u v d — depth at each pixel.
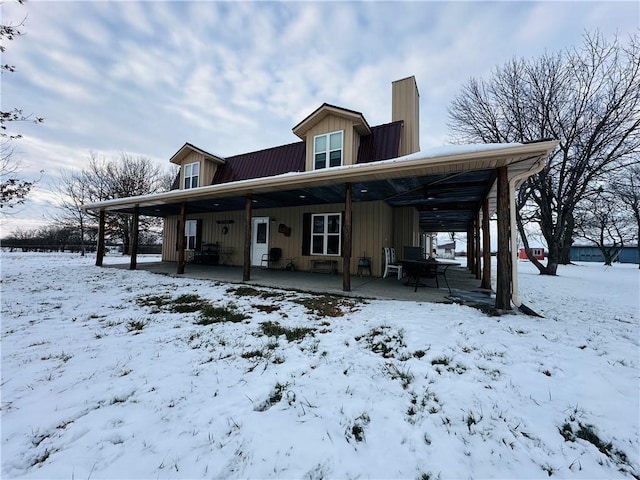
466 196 7.14
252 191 6.76
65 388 2.13
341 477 1.39
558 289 7.25
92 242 19.73
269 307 4.50
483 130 13.02
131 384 2.19
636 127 9.93
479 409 1.91
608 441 1.65
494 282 7.61
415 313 4.07
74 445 1.57
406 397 2.06
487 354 2.71
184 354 2.75
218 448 1.55
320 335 3.24
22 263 11.03
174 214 12.48
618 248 19.89
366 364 2.54
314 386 2.18
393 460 1.50
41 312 4.13
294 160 9.38
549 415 1.86
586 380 2.26
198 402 1.97
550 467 1.48
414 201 8.18
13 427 1.70
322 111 8.21
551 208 12.17
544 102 11.30
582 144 10.82
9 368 2.43
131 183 20.30
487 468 1.46
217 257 11.22
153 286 6.30
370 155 8.12
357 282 6.95
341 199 8.12
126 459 1.47
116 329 3.45
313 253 9.08
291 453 1.52
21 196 6.83
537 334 3.24
